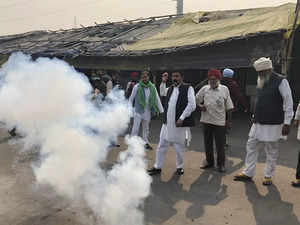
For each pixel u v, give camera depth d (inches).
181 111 165.0
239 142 260.2
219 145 175.8
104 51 457.7
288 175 172.4
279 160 202.2
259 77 154.1
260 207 133.0
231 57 326.0
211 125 178.5
